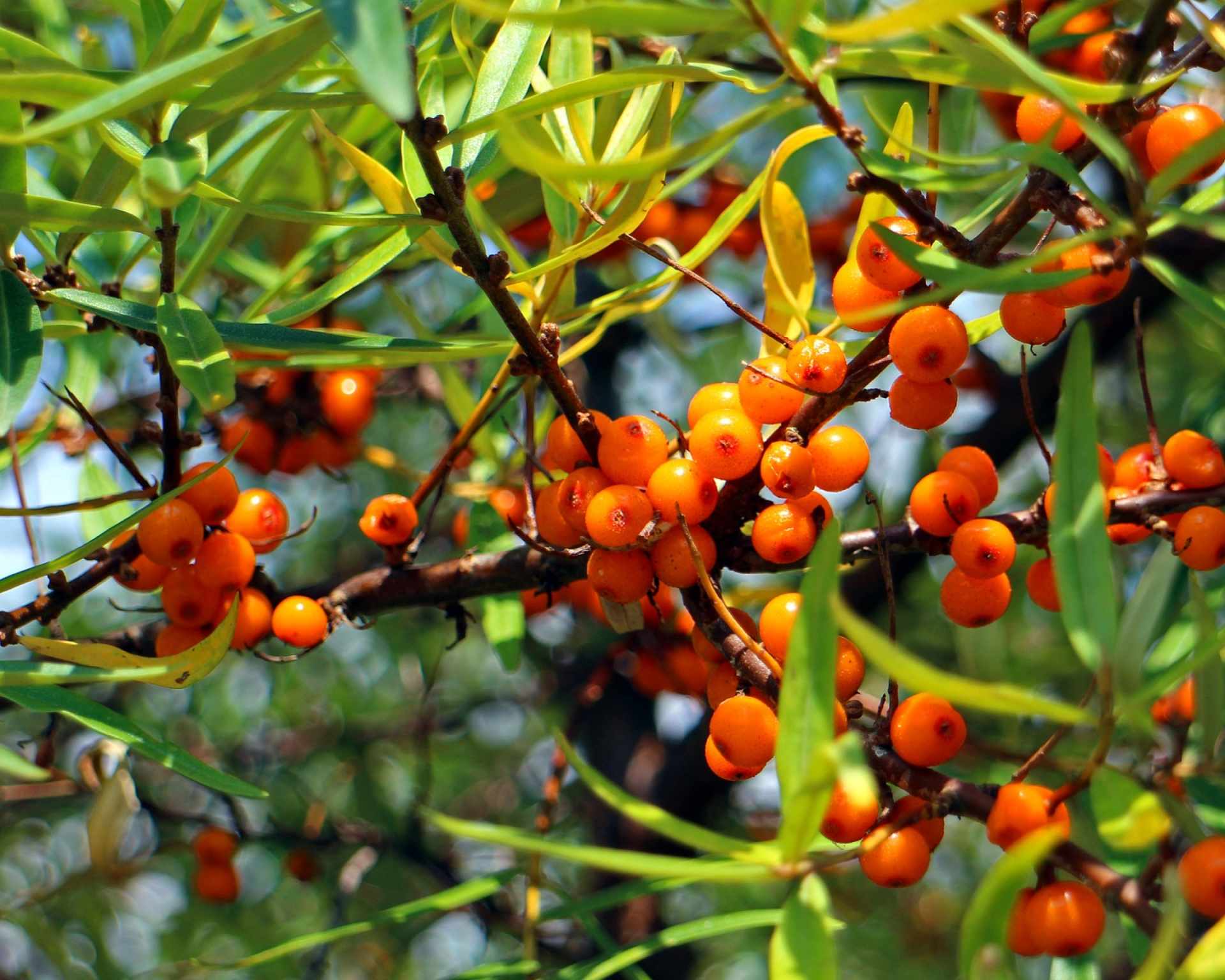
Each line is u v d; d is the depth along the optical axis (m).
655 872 0.28
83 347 0.40
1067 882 0.29
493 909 0.55
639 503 0.32
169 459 0.34
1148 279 0.51
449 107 0.39
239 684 0.73
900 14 0.27
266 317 0.35
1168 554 0.29
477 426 0.37
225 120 0.31
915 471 0.54
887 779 0.30
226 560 0.34
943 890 0.79
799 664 0.28
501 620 0.39
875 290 0.31
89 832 0.38
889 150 0.34
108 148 0.33
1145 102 0.31
